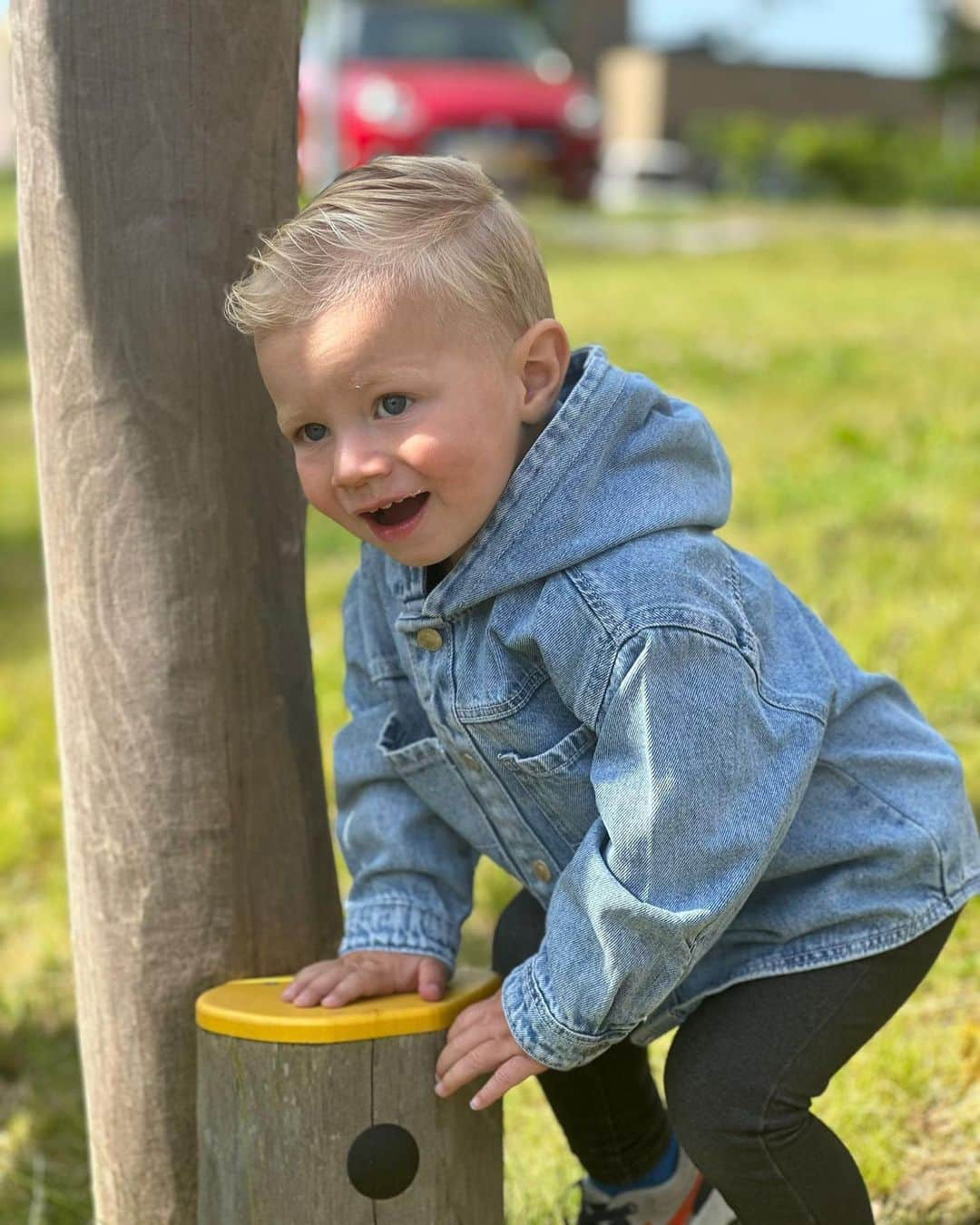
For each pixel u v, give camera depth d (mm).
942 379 6441
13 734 4266
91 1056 2072
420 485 1686
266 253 1718
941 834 1844
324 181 10711
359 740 1993
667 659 1645
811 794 1837
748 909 1844
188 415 1894
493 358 1712
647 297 8938
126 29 1825
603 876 1677
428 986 1860
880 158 18453
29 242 1898
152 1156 2051
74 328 1881
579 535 1716
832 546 4566
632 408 1766
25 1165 2609
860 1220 1847
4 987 3158
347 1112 1777
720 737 1650
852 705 1875
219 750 1962
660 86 28266
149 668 1934
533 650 1744
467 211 1717
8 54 1892
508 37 12594
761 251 11047
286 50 1915
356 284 1651
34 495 6625
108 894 2000
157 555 1912
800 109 29141
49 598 1999
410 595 1842
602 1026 1730
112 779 1969
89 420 1895
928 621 3990
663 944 1672
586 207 12914
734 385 6621
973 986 2748
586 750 1762
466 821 1928
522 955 2111
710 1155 1801
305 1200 1791
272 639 1985
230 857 1988
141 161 1847
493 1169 1892
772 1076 1785
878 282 9453
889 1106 2447
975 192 17797
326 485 1714
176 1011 2008
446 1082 1779
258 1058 1782
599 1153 2123
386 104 11633
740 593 1781
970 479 5039
